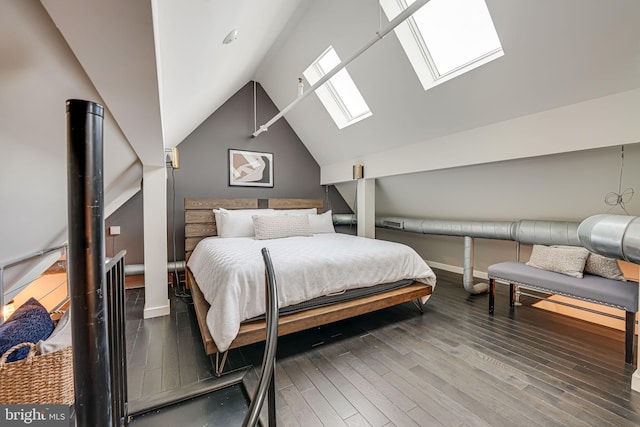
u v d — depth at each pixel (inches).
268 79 166.2
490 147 103.7
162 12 38.2
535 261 105.7
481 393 62.2
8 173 35.3
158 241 108.3
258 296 75.8
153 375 69.9
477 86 96.2
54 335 50.7
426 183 154.6
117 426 44.1
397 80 112.4
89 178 23.6
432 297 127.3
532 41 77.5
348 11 102.4
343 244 115.6
